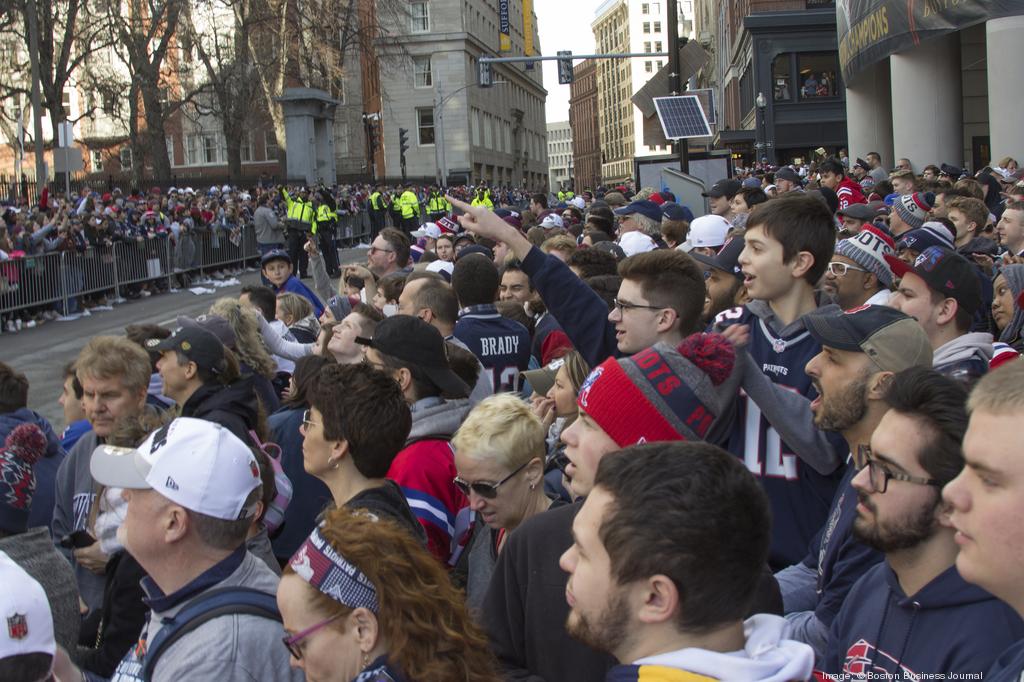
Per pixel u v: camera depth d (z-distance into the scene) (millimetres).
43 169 26641
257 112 48656
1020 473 1718
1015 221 7086
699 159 16594
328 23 44219
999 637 2264
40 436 4605
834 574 2908
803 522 3381
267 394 6117
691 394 2693
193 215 25422
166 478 2693
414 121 76438
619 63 154750
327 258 24766
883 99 28609
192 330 4832
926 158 22906
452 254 10508
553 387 4168
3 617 2156
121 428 4090
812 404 3135
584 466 2734
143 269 22422
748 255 3963
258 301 7578
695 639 1812
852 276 4992
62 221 19469
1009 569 1743
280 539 4332
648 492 1809
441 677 2326
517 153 101125
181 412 4617
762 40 42844
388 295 7652
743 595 1821
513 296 7191
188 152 63562
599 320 4207
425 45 76188
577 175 189250
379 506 3271
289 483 3986
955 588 2314
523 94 109562
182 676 2521
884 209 9305
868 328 2975
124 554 3385
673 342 3742
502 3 89500
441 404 4137
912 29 19984
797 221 3863
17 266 17750
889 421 2383
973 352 3877
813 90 42812
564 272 4234
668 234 8719
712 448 1922
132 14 40688
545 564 2641
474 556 3684
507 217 12695
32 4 26328
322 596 2379
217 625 2590
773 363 3900
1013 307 5258
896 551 2367
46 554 2902
